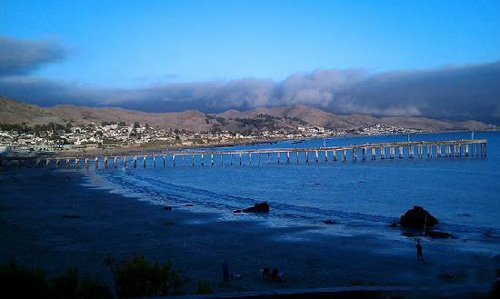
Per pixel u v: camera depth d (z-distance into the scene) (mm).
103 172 111500
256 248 31031
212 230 37750
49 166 132500
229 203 56531
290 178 92062
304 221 42656
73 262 26328
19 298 13312
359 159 147375
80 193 66000
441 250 29875
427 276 24047
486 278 23312
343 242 32938
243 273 24703
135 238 34125
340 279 23609
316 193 66688
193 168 125500
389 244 32062
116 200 57969
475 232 36250
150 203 55406
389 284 22312
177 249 30562
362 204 54844
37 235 34781
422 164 115750
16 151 175500
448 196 59469
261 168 121188
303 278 23781
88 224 40094
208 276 24000
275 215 46562
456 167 104125
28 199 58094
